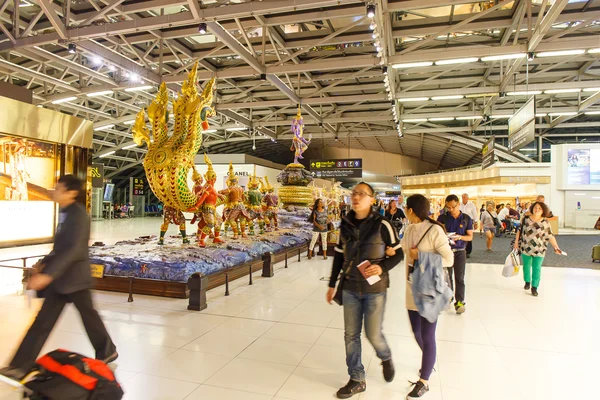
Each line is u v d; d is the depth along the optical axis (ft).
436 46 42.98
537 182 71.97
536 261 19.69
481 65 48.42
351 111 73.20
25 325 13.80
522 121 41.55
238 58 47.62
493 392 9.57
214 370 10.53
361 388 9.33
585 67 48.26
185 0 29.27
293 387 9.66
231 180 30.66
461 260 16.43
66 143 32.89
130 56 46.80
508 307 17.48
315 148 130.82
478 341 13.15
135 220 98.17
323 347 12.34
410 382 10.00
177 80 44.14
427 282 9.36
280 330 13.91
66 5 32.14
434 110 70.28
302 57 45.83
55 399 6.17
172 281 18.28
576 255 36.42
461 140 81.20
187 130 23.72
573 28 33.55
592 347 12.66
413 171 132.05
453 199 16.17
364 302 9.31
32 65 50.67
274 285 21.39
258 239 29.35
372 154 128.26
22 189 31.60
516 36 35.06
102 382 6.56
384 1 29.86
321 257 32.81
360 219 9.55
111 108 72.54
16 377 8.02
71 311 15.55
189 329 13.85
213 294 19.11
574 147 70.33
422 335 9.45
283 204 46.11
